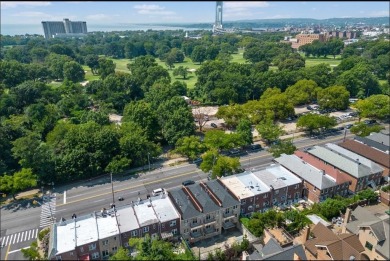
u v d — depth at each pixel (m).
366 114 144.88
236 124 141.50
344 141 115.81
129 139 105.88
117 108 173.38
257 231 70.56
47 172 94.19
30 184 87.38
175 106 135.38
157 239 67.88
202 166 97.88
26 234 74.81
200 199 76.69
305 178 88.44
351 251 58.81
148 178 100.81
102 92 173.12
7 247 70.38
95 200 88.62
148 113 125.69
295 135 134.75
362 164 95.38
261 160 111.00
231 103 164.75
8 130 110.25
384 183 96.69
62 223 70.44
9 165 101.75
